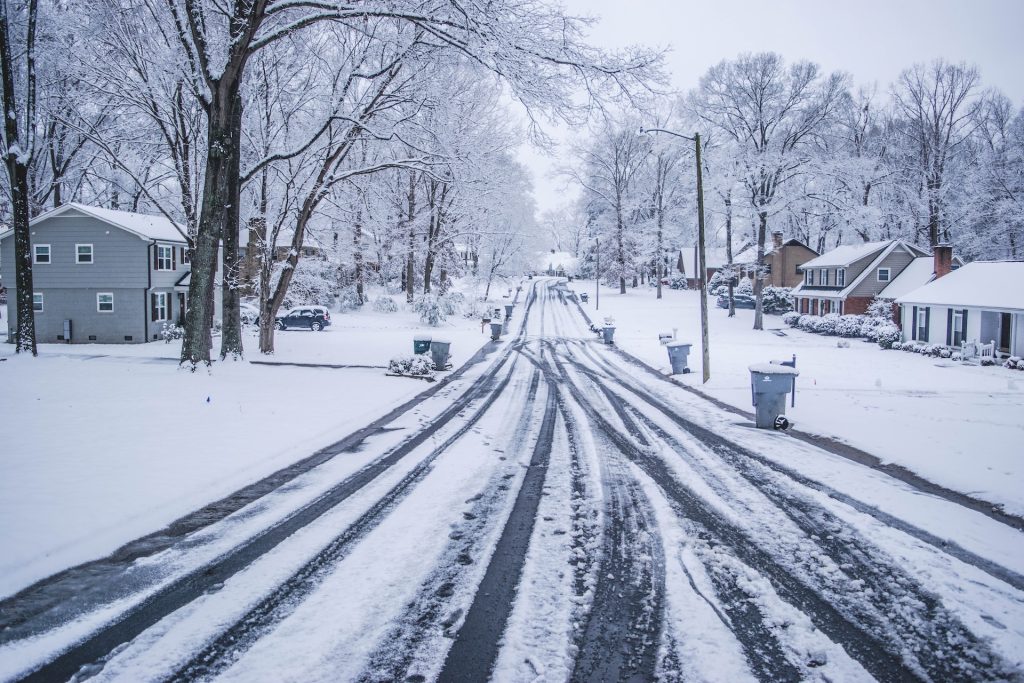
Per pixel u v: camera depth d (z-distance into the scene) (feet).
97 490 26.78
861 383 67.56
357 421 43.93
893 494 28.58
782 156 138.21
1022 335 89.92
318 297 155.02
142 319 107.14
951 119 163.84
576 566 20.45
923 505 27.04
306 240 144.87
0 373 61.98
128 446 34.35
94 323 106.63
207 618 16.76
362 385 59.72
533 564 20.56
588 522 24.57
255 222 86.94
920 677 14.38
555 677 14.23
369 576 19.51
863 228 160.15
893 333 110.22
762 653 15.35
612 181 227.40
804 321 146.00
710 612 17.42
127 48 70.54
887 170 166.81
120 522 23.54
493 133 123.13
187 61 62.59
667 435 41.45
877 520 25.08
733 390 60.80
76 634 15.85
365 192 98.43
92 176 140.56
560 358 93.50
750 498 27.84
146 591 18.33
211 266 60.39
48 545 21.09
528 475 31.32
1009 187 160.15
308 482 29.60
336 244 119.85
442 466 32.73
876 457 35.65
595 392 60.95
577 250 369.09
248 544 22.00
